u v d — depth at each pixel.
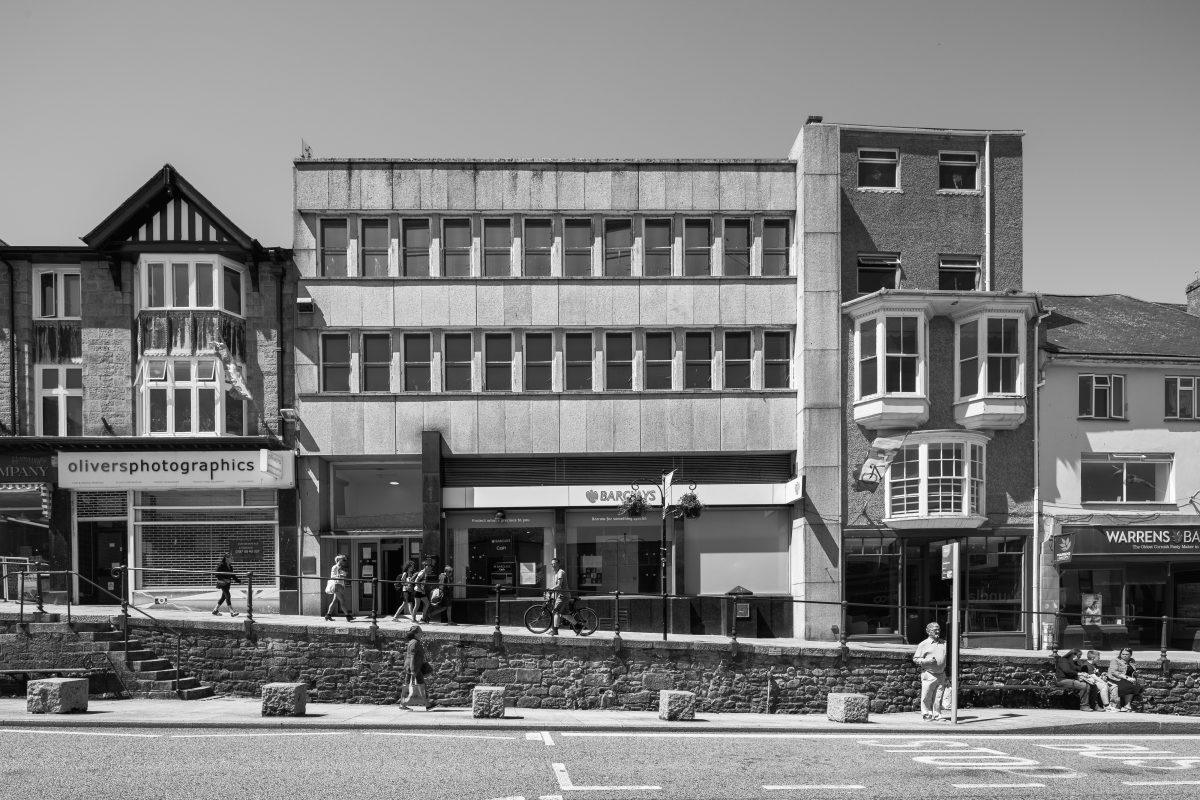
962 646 24.08
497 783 10.97
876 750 13.81
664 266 25.53
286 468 23.89
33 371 24.31
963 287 25.86
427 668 17.50
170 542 24.16
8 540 23.88
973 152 26.23
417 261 25.20
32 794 10.14
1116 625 24.77
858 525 24.30
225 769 11.47
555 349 25.12
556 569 22.56
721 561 24.98
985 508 24.48
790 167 25.59
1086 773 12.23
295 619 21.03
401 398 24.66
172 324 24.08
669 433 24.98
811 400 24.52
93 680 17.70
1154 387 25.41
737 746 13.90
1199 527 24.45
